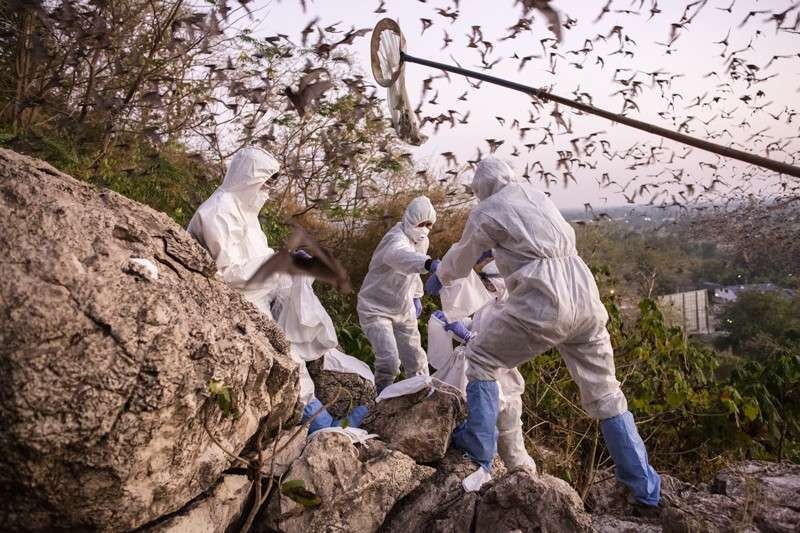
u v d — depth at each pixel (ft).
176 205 24.57
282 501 11.10
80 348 8.52
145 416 8.66
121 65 24.02
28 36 21.93
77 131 21.56
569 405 20.13
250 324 11.28
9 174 9.81
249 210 14.58
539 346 13.62
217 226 13.97
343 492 11.28
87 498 8.58
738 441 19.61
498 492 11.14
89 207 9.93
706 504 12.75
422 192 36.04
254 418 10.82
